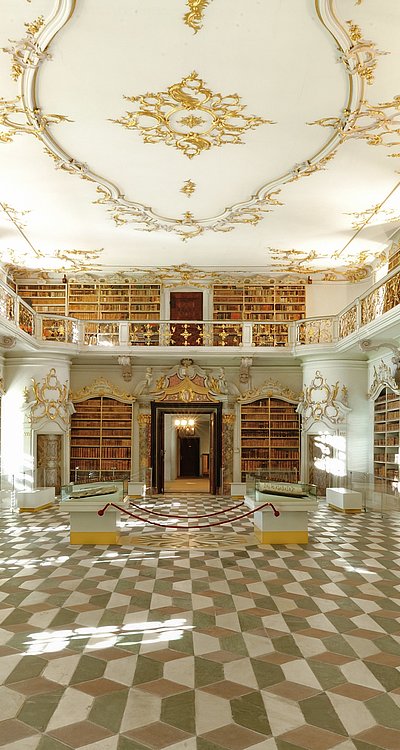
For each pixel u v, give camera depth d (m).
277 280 17.42
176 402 16.97
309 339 16.19
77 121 8.08
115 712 3.90
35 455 15.55
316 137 8.54
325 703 4.05
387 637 5.32
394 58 6.48
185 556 8.52
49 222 12.62
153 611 6.02
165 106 7.64
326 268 16.61
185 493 17.06
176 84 7.09
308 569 7.77
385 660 4.80
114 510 9.46
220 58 6.56
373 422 15.22
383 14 5.71
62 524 11.37
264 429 17.05
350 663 4.73
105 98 7.44
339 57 6.49
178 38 6.20
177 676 4.47
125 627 5.55
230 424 16.97
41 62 6.62
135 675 4.49
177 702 4.05
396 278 10.80
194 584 7.02
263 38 6.18
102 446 16.86
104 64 6.69
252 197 11.03
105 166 9.62
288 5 5.62
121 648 5.04
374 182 10.25
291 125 8.16
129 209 11.75
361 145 8.76
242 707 3.98
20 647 5.05
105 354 16.27
